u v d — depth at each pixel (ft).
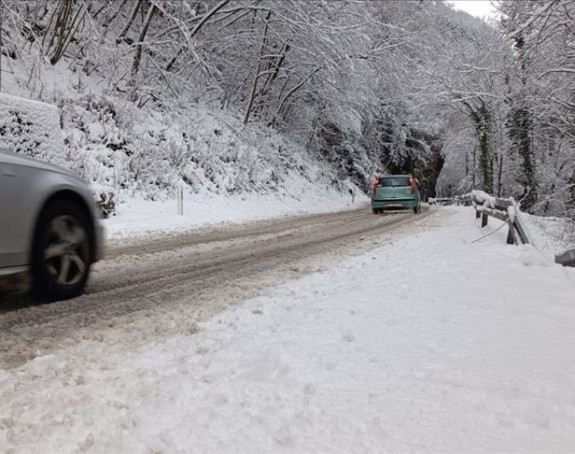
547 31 48.19
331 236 35.76
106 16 68.23
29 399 8.31
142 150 54.49
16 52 51.67
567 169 71.92
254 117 94.53
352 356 10.36
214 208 56.59
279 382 9.05
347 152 127.75
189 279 19.57
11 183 13.11
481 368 9.61
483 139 100.78
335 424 7.39
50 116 41.73
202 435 7.09
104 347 11.19
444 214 62.34
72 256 15.52
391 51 94.27
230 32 81.61
